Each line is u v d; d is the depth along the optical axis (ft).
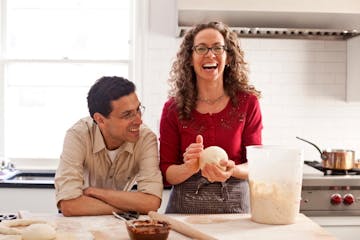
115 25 11.22
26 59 11.15
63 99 11.23
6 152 11.19
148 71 10.69
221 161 5.18
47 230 4.33
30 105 11.23
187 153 5.33
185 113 6.27
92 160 6.15
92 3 11.19
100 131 6.05
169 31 10.66
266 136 10.80
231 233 4.59
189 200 6.03
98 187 6.45
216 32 6.18
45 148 11.23
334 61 10.77
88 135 6.09
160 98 10.72
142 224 4.44
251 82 10.75
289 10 8.94
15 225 4.82
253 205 5.06
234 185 6.06
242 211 6.04
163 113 6.49
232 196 6.02
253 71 10.73
